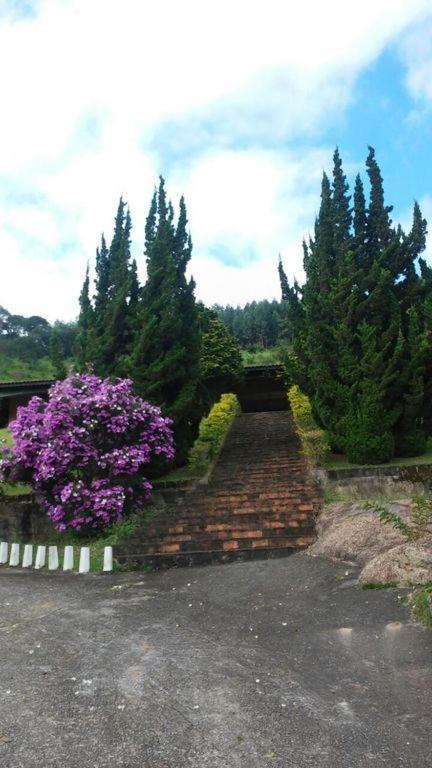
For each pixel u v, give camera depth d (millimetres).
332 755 3250
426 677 4254
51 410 10812
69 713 3869
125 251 14508
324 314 12414
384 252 12398
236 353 25781
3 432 18453
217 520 10195
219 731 3566
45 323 65438
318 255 13289
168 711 3871
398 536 7730
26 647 5332
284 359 14312
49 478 10688
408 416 11914
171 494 11969
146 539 9742
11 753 3324
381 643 5012
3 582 8359
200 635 5543
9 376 47188
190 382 13281
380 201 13219
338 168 13508
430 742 3361
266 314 63125
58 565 9359
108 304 13820
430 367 11906
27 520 11836
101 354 13102
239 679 4402
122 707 3945
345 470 11242
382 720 3666
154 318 12547
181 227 14625
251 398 28781
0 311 63906
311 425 14094
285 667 4648
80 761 3230
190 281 14250
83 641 5461
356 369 11734
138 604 6785
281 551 8758
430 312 11820
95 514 10258
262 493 11367
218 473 13422
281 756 3250
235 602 6637
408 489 10977
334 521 9078
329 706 3896
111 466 10672
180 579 7969
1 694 4223
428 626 5148
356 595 6379
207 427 16234
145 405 11297
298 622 5793
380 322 12047
